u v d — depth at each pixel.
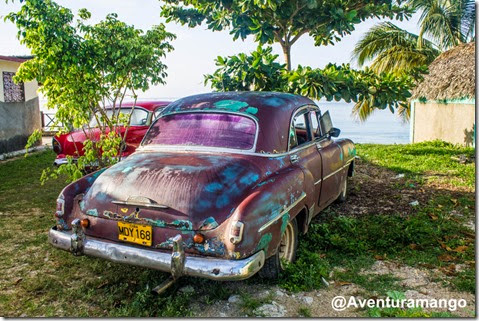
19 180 8.66
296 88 6.92
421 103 15.02
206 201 3.34
